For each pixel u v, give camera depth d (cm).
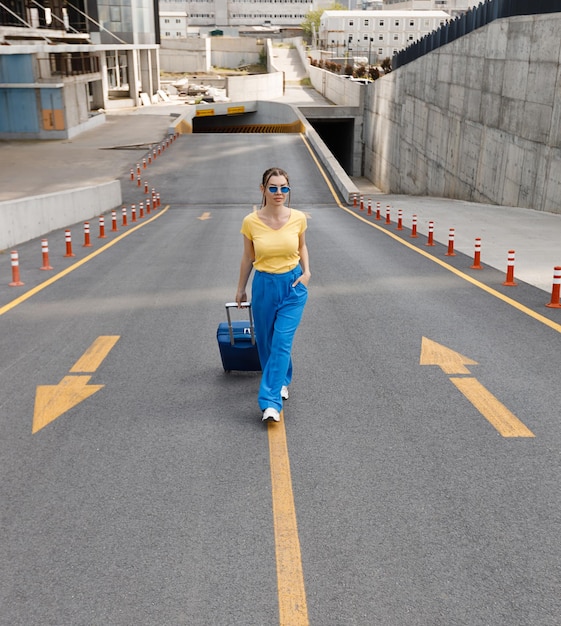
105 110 7156
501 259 1502
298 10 19675
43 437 586
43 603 372
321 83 8969
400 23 14175
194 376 731
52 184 3744
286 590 378
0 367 776
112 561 408
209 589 380
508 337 863
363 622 353
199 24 19688
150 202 3347
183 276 1338
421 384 698
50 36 5316
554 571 392
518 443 561
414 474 509
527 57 2661
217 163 4547
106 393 686
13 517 459
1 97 5244
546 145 2530
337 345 834
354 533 432
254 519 450
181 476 511
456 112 3631
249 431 587
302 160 4653
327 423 603
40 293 1182
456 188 3684
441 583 382
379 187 5931
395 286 1191
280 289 578
